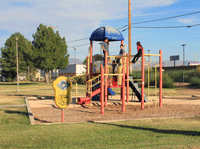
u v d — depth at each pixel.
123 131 6.93
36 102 15.96
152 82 34.78
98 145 5.49
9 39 74.69
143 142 5.66
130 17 31.48
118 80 15.11
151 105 14.33
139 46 12.88
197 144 5.30
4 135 6.60
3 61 73.44
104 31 15.27
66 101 8.78
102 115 10.67
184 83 35.72
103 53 14.13
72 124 8.16
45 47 47.97
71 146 5.45
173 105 14.16
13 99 18.34
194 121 8.58
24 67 73.69
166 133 6.57
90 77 16.06
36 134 6.68
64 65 52.34
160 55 13.67
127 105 14.56
